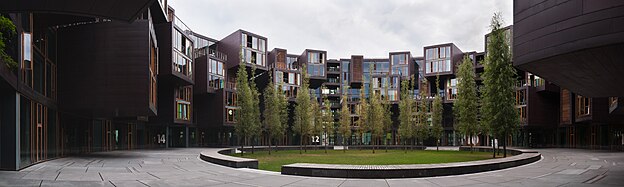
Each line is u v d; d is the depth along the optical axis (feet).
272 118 123.03
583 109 146.10
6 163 55.88
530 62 32.81
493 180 46.39
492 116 88.84
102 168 60.95
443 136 232.94
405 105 147.23
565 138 177.88
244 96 110.32
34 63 69.46
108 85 82.79
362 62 276.41
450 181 45.78
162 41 138.62
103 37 83.66
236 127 109.91
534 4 32.40
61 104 83.46
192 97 174.29
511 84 88.74
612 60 31.76
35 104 67.92
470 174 52.08
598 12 27.99
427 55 235.40
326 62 264.93
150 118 156.66
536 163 69.10
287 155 114.01
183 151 121.70
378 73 275.59
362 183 44.42
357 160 90.33
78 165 65.67
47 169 58.44
